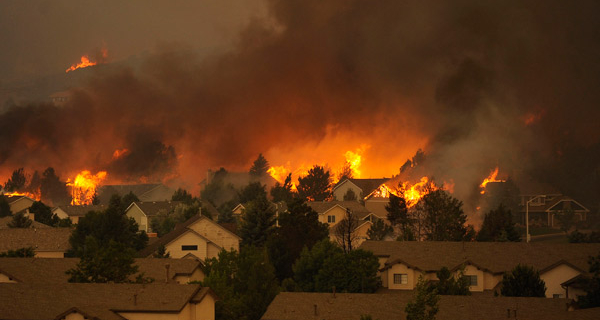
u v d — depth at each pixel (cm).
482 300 4381
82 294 4047
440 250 6072
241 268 5203
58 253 7281
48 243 7362
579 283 4994
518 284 4922
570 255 5822
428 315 3862
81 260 5062
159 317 3878
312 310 4422
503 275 5447
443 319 4178
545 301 4353
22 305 3897
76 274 4969
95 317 3678
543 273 5481
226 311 4650
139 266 5553
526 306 4291
